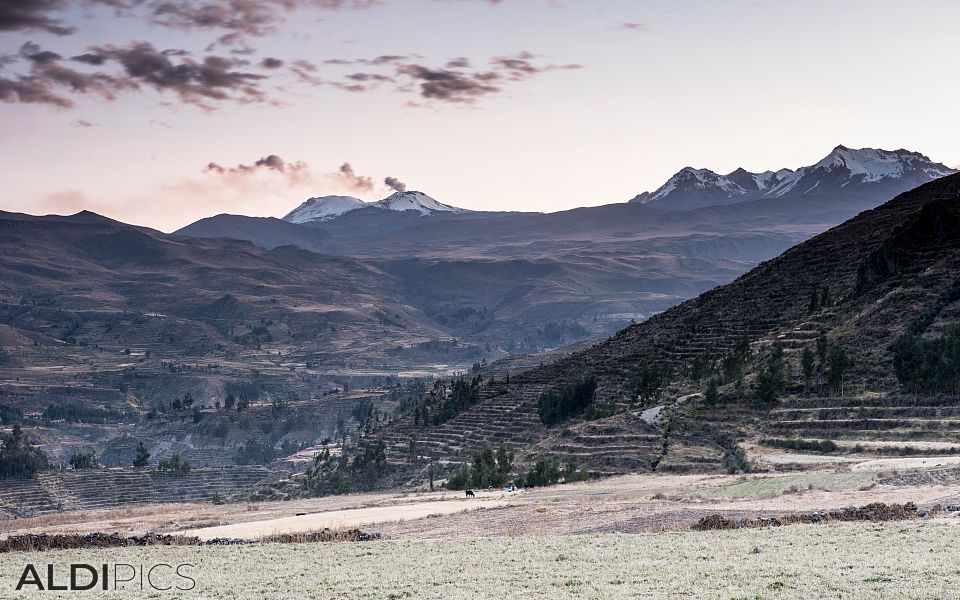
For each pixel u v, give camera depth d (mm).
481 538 78062
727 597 49812
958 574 52500
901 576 52656
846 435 156875
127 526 113188
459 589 55500
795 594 49906
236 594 57906
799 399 179750
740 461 154875
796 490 102812
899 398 164000
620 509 94812
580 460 179000
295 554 73500
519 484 164875
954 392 160500
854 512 76375
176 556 75000
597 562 61688
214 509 142000
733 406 188500
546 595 52656
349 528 91500
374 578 60656
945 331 181500
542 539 74188
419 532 87000
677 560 60844
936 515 73750
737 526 75188
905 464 119688
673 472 159500
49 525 124250
